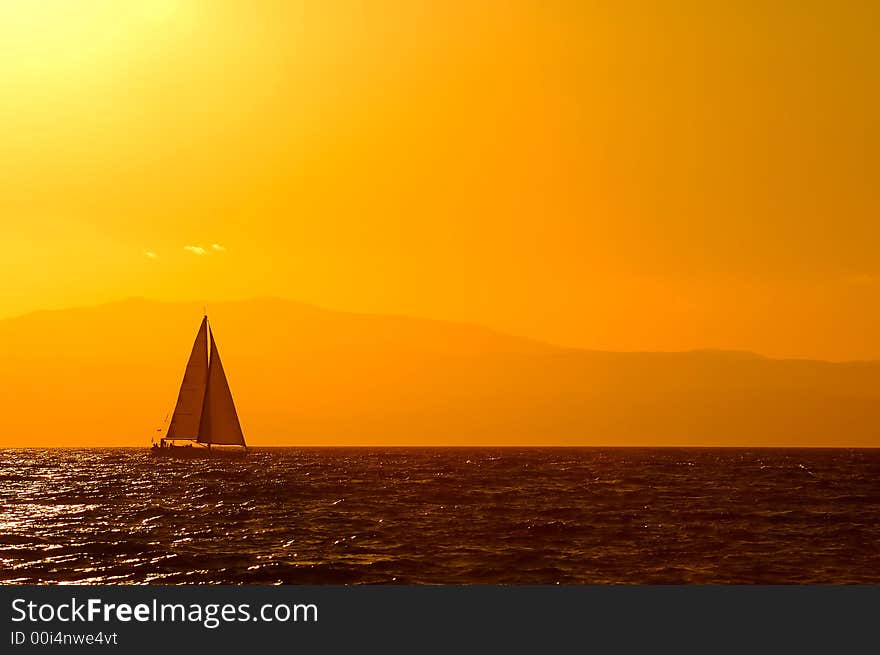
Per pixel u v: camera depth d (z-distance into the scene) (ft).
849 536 291.38
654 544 270.87
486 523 326.65
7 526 329.11
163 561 244.22
